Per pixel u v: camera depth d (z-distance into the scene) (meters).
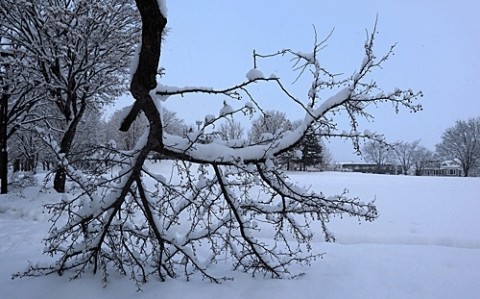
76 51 14.20
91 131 28.95
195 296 4.82
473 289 5.59
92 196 5.46
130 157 5.31
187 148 5.16
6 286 5.14
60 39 14.09
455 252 7.87
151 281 5.37
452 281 5.93
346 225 10.73
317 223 10.90
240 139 5.86
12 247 8.97
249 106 5.14
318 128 5.46
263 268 5.86
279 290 5.18
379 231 10.19
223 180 5.72
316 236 9.76
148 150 5.08
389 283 5.71
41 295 4.86
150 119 4.73
